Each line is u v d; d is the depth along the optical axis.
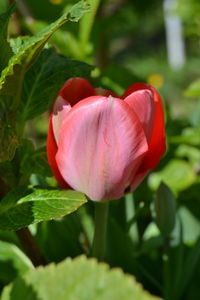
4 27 0.57
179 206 0.77
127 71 0.91
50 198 0.56
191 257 0.68
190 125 0.95
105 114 0.53
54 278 0.46
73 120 0.54
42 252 0.67
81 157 0.55
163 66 4.71
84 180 0.56
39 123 1.11
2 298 0.48
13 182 0.59
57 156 0.56
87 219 0.76
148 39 5.45
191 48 4.90
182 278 0.68
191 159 1.01
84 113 0.54
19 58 0.55
